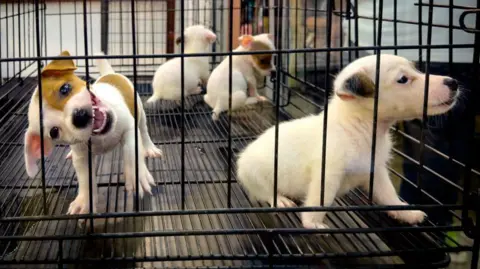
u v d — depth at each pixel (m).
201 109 2.23
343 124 1.17
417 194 1.27
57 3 2.85
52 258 0.99
